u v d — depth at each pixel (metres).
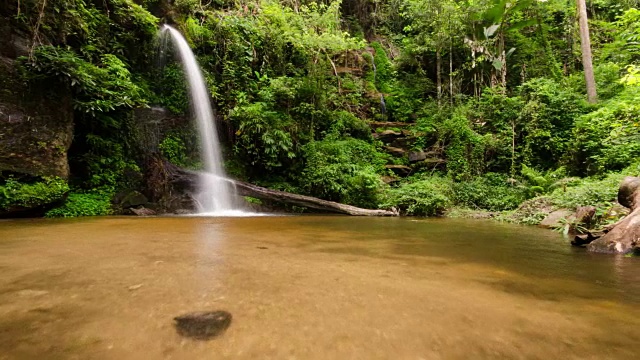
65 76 6.20
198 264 2.19
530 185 9.70
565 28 15.87
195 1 10.67
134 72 8.99
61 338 1.06
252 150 9.73
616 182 6.57
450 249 3.16
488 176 11.11
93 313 1.28
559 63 15.45
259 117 9.58
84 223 4.88
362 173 9.71
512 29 14.45
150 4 9.91
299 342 1.07
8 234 3.61
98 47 7.86
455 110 12.98
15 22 6.06
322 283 1.80
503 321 1.29
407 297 1.58
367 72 15.31
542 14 15.64
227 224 5.13
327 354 0.99
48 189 5.95
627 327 1.25
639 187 3.72
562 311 1.43
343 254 2.76
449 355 1.00
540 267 2.38
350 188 9.53
